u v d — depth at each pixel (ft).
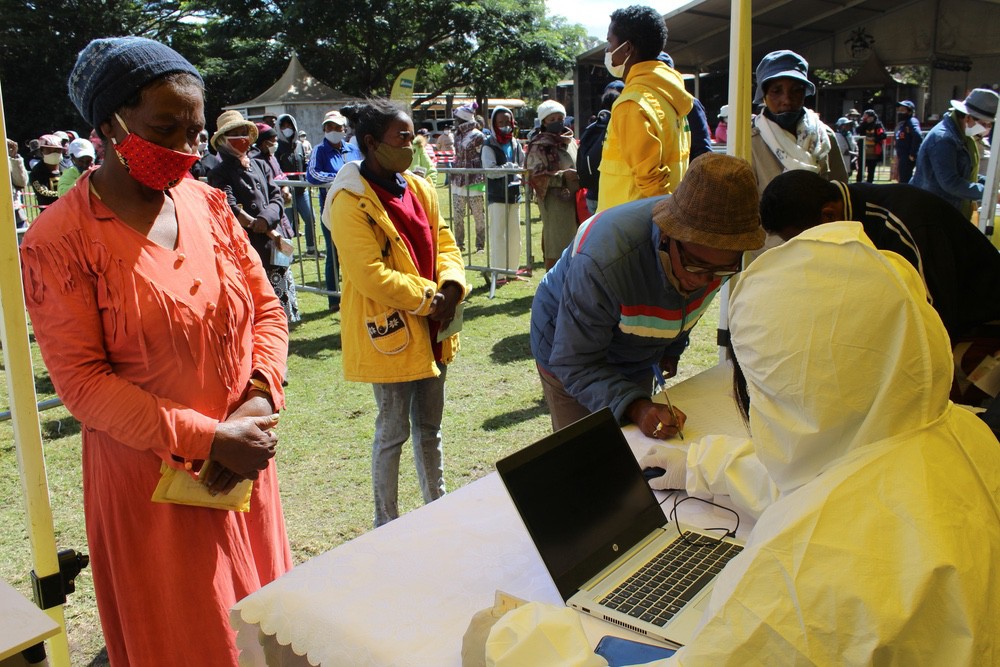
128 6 113.19
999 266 8.18
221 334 6.56
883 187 8.23
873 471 3.21
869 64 63.00
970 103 19.47
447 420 15.28
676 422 7.40
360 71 113.80
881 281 3.24
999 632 2.95
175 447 6.01
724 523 5.96
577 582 5.08
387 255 9.62
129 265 6.03
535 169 20.79
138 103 5.79
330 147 26.02
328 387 17.62
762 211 7.37
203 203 6.97
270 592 5.22
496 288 26.32
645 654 4.32
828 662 2.97
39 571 6.48
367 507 12.17
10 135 108.27
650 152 12.12
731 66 9.96
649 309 7.73
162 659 6.51
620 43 12.59
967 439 3.58
